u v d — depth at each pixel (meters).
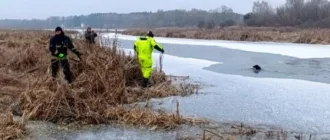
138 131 7.85
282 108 10.09
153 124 8.25
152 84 12.85
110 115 8.60
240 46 34.78
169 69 18.25
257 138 7.49
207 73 16.92
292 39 41.16
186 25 134.50
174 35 57.03
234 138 7.33
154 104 10.32
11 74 12.77
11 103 9.38
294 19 81.50
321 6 82.56
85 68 11.88
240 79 15.13
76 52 11.62
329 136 7.77
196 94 11.79
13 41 22.28
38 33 31.77
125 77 12.12
